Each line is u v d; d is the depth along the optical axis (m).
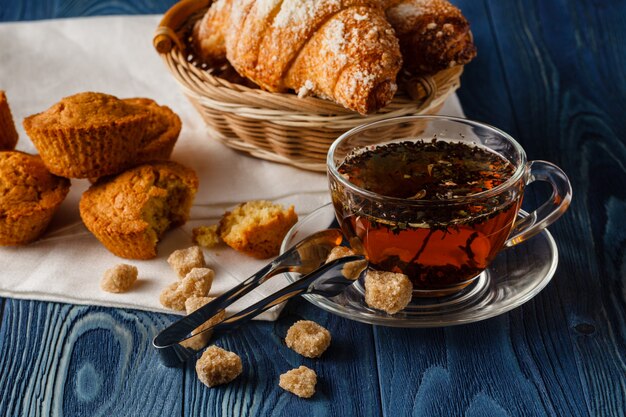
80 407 0.58
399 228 0.59
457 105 0.83
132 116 0.69
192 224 0.71
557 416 0.57
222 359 0.58
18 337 0.62
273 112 0.71
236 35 0.72
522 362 0.59
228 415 0.57
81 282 0.65
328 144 0.72
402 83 0.72
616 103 0.84
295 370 0.59
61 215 0.71
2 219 0.67
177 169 0.70
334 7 0.69
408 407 0.57
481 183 0.60
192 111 0.82
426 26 0.72
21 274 0.66
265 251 0.67
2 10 0.99
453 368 0.59
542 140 0.80
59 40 0.90
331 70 0.68
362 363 0.60
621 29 0.94
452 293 0.62
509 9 0.97
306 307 0.63
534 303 0.63
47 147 0.69
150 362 0.60
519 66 0.89
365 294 0.60
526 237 0.63
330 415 0.57
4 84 0.85
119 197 0.68
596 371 0.59
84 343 0.61
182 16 0.79
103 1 1.01
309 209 0.72
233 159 0.77
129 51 0.90
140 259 0.67
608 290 0.64
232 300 0.61
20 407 0.58
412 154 0.63
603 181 0.74
